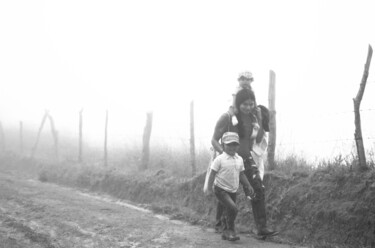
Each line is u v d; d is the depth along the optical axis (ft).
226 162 19.19
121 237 19.86
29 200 28.66
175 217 25.48
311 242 18.75
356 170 19.70
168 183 30.76
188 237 19.86
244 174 19.57
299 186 21.35
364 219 17.53
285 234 20.03
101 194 36.37
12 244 18.88
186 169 32.07
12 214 24.71
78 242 19.19
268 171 23.88
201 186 27.22
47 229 21.36
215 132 20.43
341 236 17.99
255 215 19.74
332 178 20.11
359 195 18.39
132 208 29.63
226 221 19.54
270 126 24.56
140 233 20.49
